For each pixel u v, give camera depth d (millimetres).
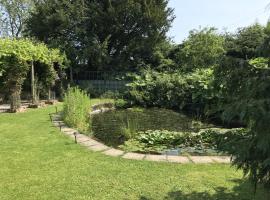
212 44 23484
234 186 5176
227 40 25938
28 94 17219
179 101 16406
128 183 5305
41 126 10102
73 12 24531
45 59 16078
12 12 35250
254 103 3375
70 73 23797
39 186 5211
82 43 25031
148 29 25688
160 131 9328
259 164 3803
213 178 5516
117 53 26750
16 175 5699
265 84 3469
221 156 6863
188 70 23281
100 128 10734
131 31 25984
